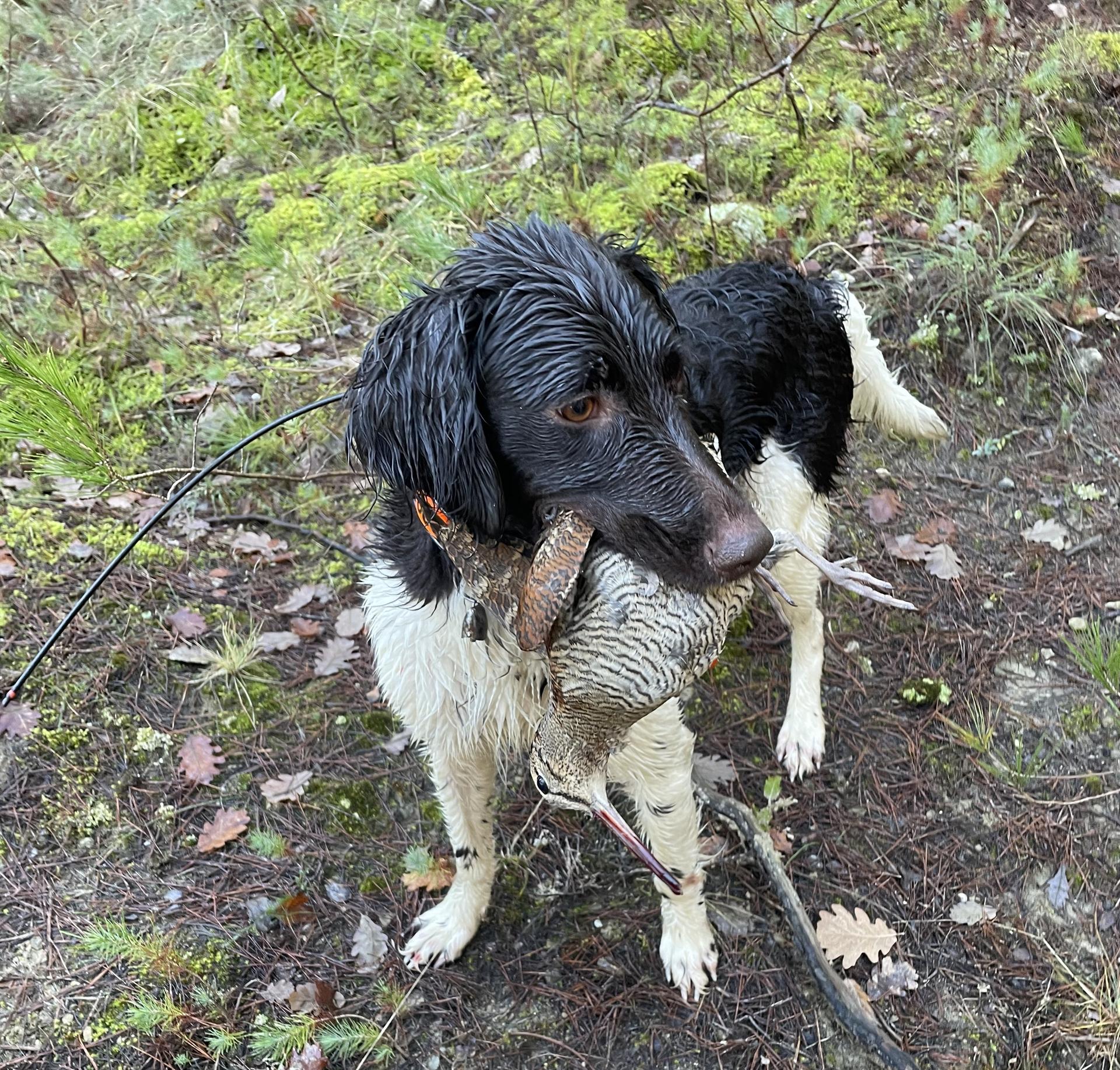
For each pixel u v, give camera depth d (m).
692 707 1.16
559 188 1.65
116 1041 0.88
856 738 1.13
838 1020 0.91
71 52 2.00
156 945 0.90
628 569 0.63
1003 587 1.26
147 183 1.82
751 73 1.89
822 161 1.73
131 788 1.05
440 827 1.05
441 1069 0.89
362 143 1.86
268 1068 0.88
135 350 1.49
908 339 1.52
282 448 1.39
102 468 1.00
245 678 1.15
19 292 1.52
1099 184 1.70
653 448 0.64
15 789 1.04
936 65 1.92
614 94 1.88
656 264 1.48
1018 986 0.94
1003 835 1.04
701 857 0.92
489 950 0.96
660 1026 0.91
